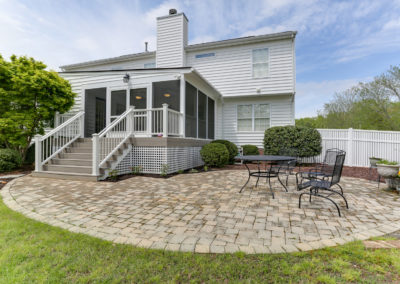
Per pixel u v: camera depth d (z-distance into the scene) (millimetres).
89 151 7121
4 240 2334
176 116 7281
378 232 2588
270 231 2604
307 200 3971
